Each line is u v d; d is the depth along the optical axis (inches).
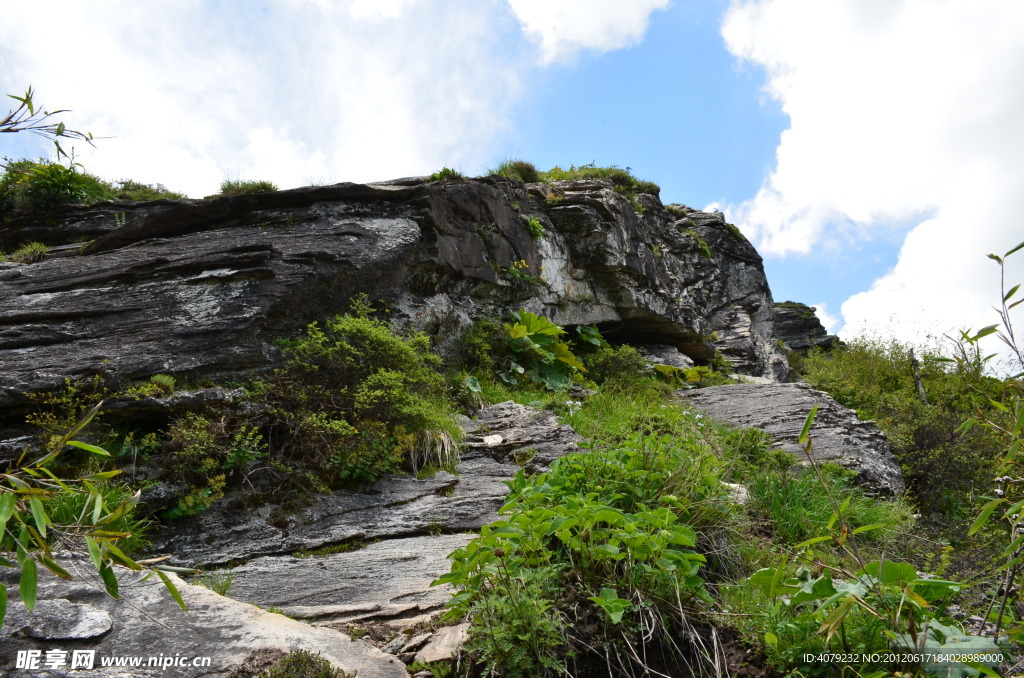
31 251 369.7
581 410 368.5
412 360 306.8
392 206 381.1
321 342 286.0
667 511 155.3
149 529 208.2
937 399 527.8
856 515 258.7
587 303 589.9
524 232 515.2
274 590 182.5
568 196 576.7
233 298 284.2
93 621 120.0
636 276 627.2
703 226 916.0
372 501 238.1
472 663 135.0
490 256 463.5
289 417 256.7
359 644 136.4
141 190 518.6
